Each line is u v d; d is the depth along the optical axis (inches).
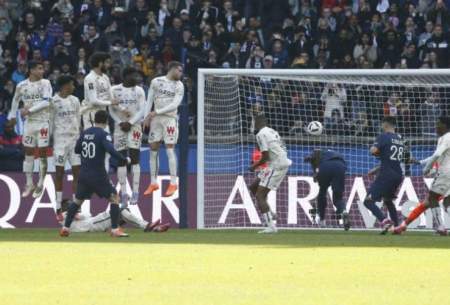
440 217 1737.2
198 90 1937.7
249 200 1947.6
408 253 1277.1
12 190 1968.5
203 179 1926.7
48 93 1856.5
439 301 811.4
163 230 1791.3
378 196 1726.1
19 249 1325.0
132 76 1812.3
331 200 1923.0
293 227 1925.4
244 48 2504.9
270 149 1743.4
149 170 2102.6
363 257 1211.2
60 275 999.0
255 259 1178.6
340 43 2518.5
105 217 1754.4
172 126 1855.3
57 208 1860.2
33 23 2628.0
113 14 2620.6
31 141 1877.5
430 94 2004.2
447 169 1685.5
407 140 1953.7
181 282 942.4
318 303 799.1
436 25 2522.1
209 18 2623.0
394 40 2524.6
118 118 1822.1
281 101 2021.4
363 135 2000.5
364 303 799.7
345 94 2007.9
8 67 2495.1
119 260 1161.4
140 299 820.6
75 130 1843.0
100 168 1565.0
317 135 1978.3
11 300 810.8
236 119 1996.8
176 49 2534.5
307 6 2672.2
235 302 803.4
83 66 2482.8
